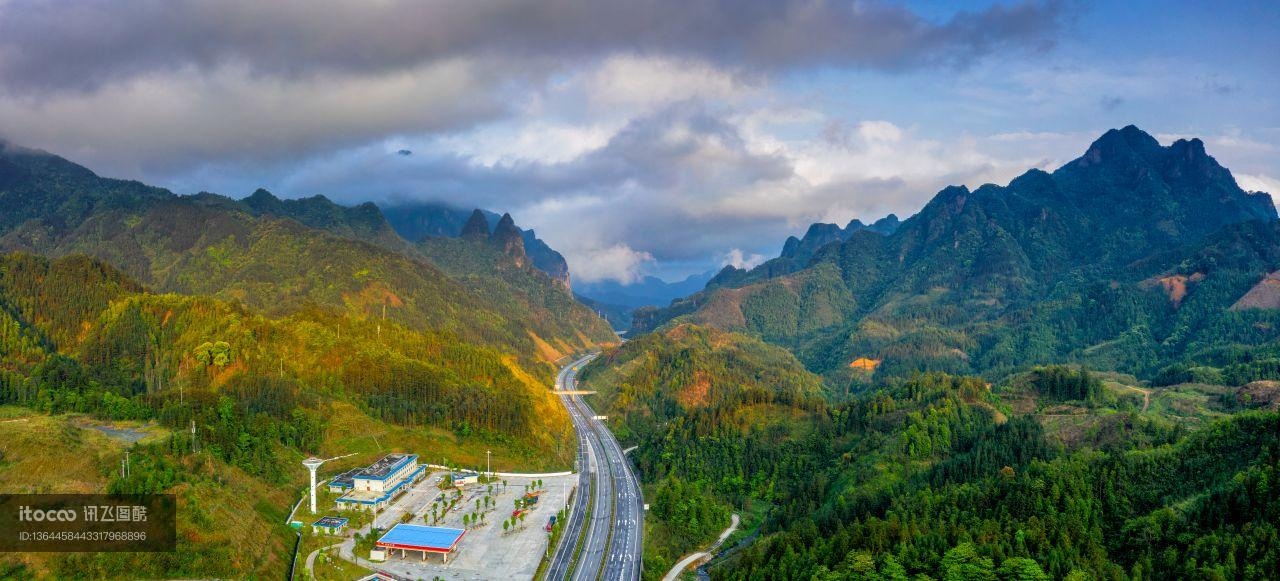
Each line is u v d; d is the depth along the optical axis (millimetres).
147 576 174250
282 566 199375
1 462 193250
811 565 186500
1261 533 148750
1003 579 160125
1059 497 185750
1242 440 189750
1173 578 152625
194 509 190000
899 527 189250
